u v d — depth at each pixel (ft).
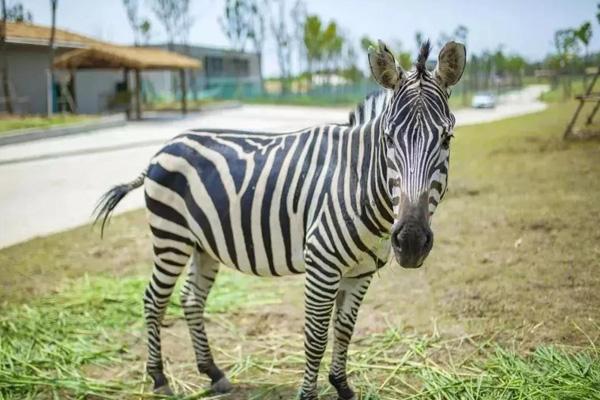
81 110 84.99
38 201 29.84
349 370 12.62
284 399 11.67
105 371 13.16
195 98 111.75
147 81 125.18
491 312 14.92
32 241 22.80
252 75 186.09
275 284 18.29
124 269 19.69
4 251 21.59
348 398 11.34
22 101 74.08
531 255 18.39
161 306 12.05
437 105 8.18
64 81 77.20
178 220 11.61
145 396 11.93
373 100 10.03
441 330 14.26
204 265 12.28
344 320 10.80
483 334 13.82
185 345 14.42
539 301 15.19
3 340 14.16
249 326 15.29
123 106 80.79
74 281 18.42
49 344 14.24
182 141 11.73
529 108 92.22
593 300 14.97
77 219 26.25
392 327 14.51
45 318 15.48
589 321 13.89
